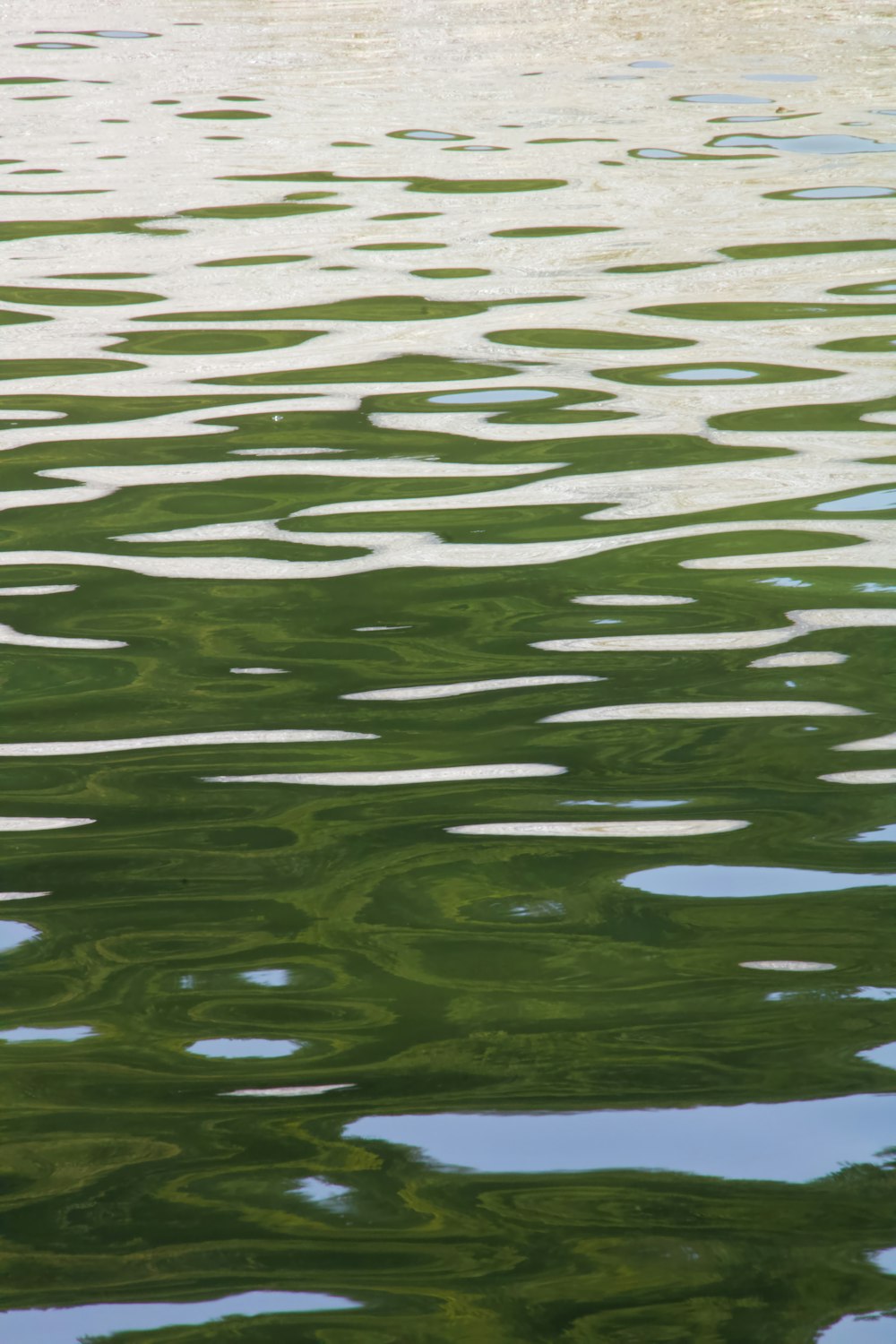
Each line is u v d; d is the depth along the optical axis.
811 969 6.09
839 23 30.14
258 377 13.69
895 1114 5.32
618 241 17.75
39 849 6.97
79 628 9.12
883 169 20.55
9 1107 5.41
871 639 8.84
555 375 13.62
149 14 32.44
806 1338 4.45
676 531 10.37
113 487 11.30
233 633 9.05
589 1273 4.69
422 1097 5.44
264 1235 4.85
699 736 7.85
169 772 7.59
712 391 13.16
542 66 27.34
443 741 7.85
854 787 7.37
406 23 31.14
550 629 9.03
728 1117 5.31
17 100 25.36
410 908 6.52
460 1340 4.45
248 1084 5.51
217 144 22.48
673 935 6.30
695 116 23.70
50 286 16.50
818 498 10.85
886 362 13.80
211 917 6.48
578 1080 5.50
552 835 7.02
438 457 11.80
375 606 9.37
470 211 19.03
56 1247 4.81
